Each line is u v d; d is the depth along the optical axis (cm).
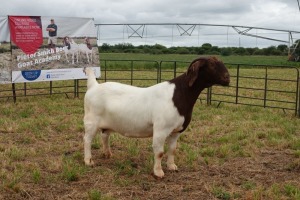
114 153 370
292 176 319
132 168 326
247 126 490
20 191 275
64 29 671
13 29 613
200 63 286
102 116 320
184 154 370
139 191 282
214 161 352
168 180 305
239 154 376
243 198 271
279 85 1026
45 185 288
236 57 3212
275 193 279
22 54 625
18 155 350
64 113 554
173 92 295
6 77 612
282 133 457
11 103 622
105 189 284
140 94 307
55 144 400
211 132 459
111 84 320
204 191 284
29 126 464
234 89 915
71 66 686
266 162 353
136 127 307
